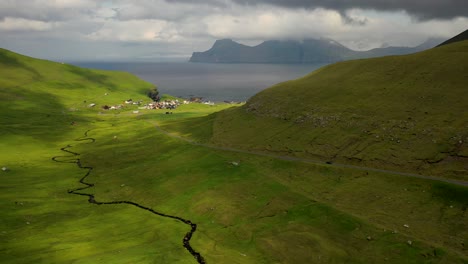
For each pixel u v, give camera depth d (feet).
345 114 504.43
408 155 385.50
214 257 285.84
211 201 390.42
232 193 399.44
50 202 442.09
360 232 294.66
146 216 388.37
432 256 253.85
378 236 285.84
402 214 311.27
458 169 344.49
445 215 297.53
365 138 440.86
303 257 277.64
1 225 365.40
